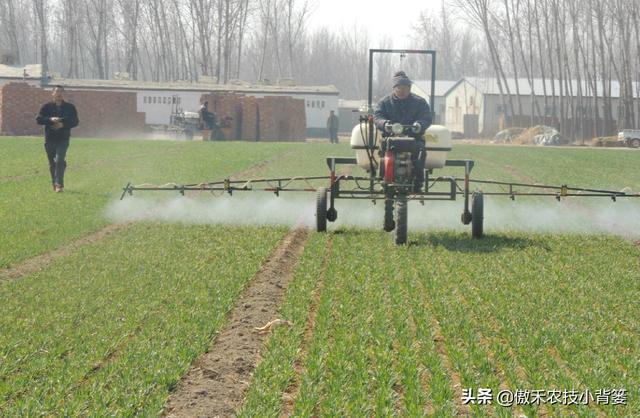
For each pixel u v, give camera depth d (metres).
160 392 6.02
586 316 7.96
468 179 12.70
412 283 9.30
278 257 10.95
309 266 10.27
